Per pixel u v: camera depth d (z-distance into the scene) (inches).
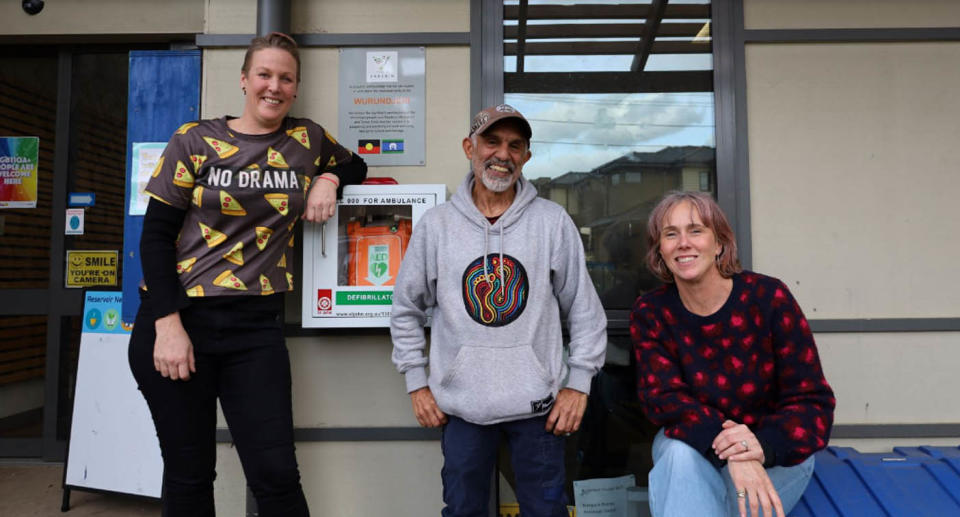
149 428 103.5
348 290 83.4
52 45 123.7
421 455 89.5
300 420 89.8
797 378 63.1
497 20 94.2
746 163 92.8
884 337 91.2
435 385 68.0
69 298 123.8
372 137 93.0
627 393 92.9
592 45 96.3
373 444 89.7
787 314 63.6
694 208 65.5
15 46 124.3
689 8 96.3
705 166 95.3
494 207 72.4
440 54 93.8
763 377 65.0
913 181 92.8
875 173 93.0
